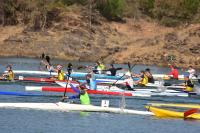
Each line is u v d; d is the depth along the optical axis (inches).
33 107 4124.0
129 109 4362.7
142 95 5226.4
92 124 3686.0
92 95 5093.5
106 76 6540.4
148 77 5831.7
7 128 3417.8
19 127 3464.6
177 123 3939.5
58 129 3467.0
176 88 5757.9
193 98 5305.1
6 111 3944.4
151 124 3833.7
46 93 5064.0
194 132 3663.9
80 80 5949.8
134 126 3720.5
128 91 5251.0
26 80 5900.6
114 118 3951.8
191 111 4124.0
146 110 4372.5
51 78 5984.3
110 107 4338.1
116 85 5600.4
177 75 7293.3
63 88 5191.9
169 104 4726.9
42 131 3385.8
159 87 5369.1
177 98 5251.0
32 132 3348.9
